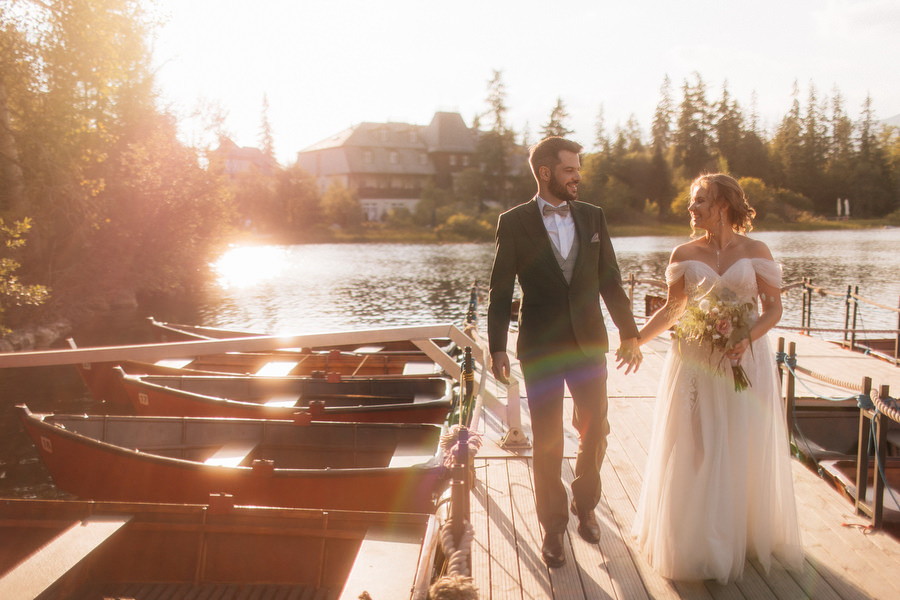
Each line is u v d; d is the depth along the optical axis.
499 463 4.49
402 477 5.90
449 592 2.53
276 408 8.30
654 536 3.01
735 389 2.85
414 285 30.08
